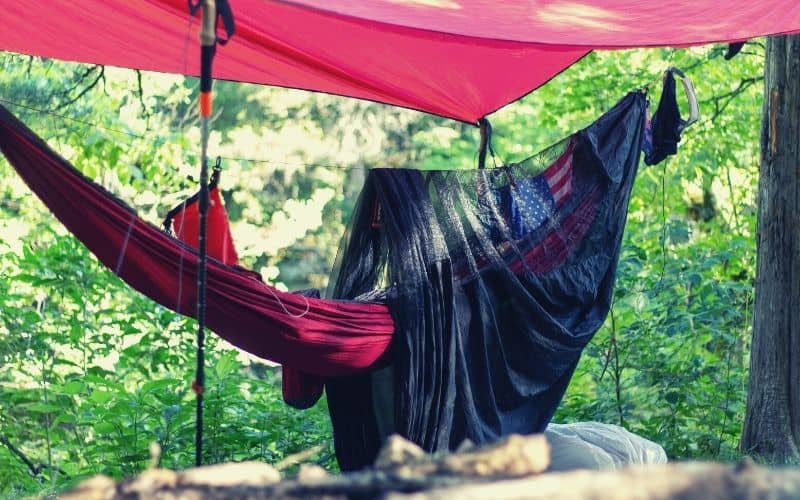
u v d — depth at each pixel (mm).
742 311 8203
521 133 14570
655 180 11391
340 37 5844
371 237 5754
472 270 5613
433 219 5574
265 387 7438
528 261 5793
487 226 5727
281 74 6379
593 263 5984
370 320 5277
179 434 6598
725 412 7547
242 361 7852
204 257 3979
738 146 10875
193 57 6043
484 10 5188
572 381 8461
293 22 5645
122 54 6027
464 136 14820
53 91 9883
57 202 4617
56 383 7438
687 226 8766
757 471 2082
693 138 10766
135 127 10438
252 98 14312
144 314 7754
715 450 7301
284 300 4996
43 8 5598
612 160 6039
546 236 5848
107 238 4691
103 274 7754
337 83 6496
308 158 14383
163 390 6762
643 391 7945
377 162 14633
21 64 9961
